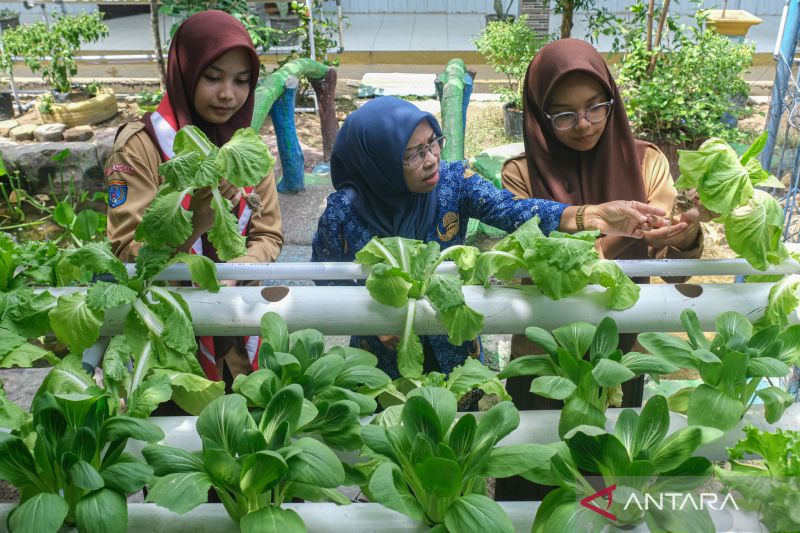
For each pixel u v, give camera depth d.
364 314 1.26
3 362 1.15
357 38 11.79
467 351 1.87
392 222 1.89
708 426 1.07
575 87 1.82
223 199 1.27
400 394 1.20
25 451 1.00
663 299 1.26
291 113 4.95
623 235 1.67
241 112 2.10
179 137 1.30
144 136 1.89
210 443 1.00
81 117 6.43
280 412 1.02
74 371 1.16
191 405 1.22
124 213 1.82
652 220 1.62
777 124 2.78
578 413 1.09
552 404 1.80
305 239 4.41
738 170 1.23
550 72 1.85
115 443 1.03
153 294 1.23
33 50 6.43
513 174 2.09
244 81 2.00
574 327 1.20
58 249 1.39
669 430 1.13
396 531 1.00
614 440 0.95
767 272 1.32
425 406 0.98
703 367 1.11
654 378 1.24
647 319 1.25
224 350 1.88
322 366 1.14
